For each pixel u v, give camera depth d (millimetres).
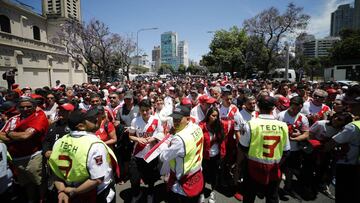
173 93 9594
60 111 4086
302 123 4543
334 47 52031
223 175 5207
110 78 35938
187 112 3045
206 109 5422
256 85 13367
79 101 6902
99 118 3062
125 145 5270
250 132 3273
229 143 5070
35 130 3963
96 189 2695
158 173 4406
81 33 28219
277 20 33500
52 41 34094
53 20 36625
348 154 3244
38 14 34656
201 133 3197
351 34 50156
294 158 4703
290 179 4812
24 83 26969
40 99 5707
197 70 104625
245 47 41312
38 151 4156
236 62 42688
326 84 10250
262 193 3379
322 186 4910
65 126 4082
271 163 3232
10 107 4910
